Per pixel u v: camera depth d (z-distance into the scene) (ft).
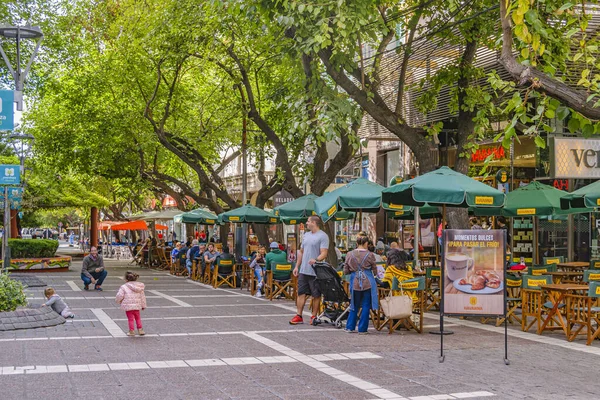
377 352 33.71
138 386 25.91
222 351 33.47
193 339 36.99
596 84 25.79
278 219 77.66
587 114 24.27
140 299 38.06
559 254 66.13
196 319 45.50
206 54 73.36
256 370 29.12
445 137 75.36
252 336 38.32
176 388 25.71
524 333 40.55
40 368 28.76
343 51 47.73
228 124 91.45
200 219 96.63
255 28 61.16
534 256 66.08
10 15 81.82
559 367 30.58
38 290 67.26
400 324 41.47
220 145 104.22
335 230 103.35
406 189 42.14
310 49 45.06
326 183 70.59
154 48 75.87
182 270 95.20
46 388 25.32
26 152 102.06
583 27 28.81
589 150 51.75
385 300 39.40
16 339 36.06
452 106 54.24
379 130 76.38
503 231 32.27
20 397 23.99
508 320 45.39
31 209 128.88
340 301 42.32
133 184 111.24
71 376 27.40
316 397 24.63
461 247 32.35
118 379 27.04
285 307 53.67
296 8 45.14
